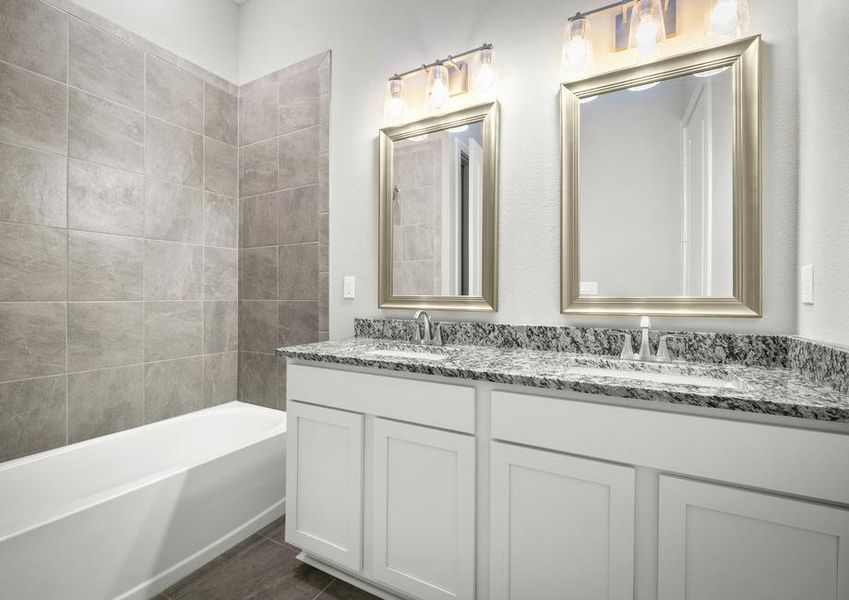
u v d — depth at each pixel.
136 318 2.02
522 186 1.63
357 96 2.05
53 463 1.62
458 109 1.73
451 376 1.18
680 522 0.89
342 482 1.38
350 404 1.37
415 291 1.86
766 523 0.82
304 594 1.41
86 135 1.83
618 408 0.96
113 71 1.92
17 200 1.63
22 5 1.63
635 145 1.44
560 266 1.53
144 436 1.93
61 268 1.76
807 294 1.15
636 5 1.40
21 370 1.65
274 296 2.34
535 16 1.61
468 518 1.14
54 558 1.16
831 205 1.02
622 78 1.44
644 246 1.42
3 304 1.60
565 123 1.52
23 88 1.63
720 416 0.88
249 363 2.45
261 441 1.81
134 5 2.00
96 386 1.88
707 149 1.33
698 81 1.35
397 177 1.91
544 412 1.04
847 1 0.96
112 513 1.30
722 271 1.32
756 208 1.25
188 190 2.24
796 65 1.22
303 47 2.23
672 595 0.90
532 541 1.06
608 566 0.97
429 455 1.22
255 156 2.42
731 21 1.26
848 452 0.77
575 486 1.01
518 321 1.63
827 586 0.78
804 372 1.08
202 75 2.30
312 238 2.19
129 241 1.99
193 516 1.53
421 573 1.23
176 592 1.41
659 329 1.41
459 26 1.78
